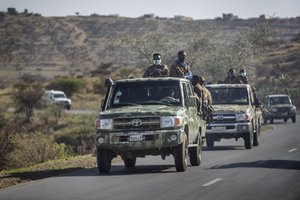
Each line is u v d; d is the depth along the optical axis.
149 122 38.84
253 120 60.91
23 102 134.12
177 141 38.75
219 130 59.19
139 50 104.88
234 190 30.73
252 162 44.69
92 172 40.62
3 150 59.22
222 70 105.25
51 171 42.03
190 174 37.94
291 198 28.12
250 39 107.81
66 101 169.38
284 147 58.59
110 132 39.12
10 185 36.28
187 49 104.88
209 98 50.00
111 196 29.58
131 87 41.88
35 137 64.94
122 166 44.62
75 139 86.25
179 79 42.03
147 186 32.84
